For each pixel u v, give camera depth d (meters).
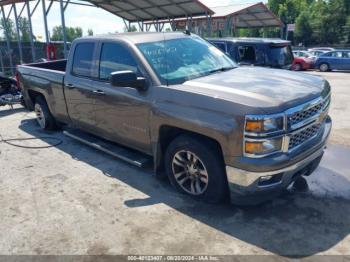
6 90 8.52
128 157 4.62
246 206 3.72
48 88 5.93
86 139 5.51
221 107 3.26
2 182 4.50
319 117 3.64
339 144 5.76
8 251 3.10
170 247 3.08
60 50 22.23
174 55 4.33
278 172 3.16
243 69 4.50
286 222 3.42
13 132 6.76
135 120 4.19
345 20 56.84
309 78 4.07
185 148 3.69
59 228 3.43
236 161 3.19
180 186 3.97
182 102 3.57
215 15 19.80
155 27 20.73
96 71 4.76
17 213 3.73
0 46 24.19
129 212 3.67
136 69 4.12
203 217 3.53
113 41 4.49
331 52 21.84
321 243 3.08
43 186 4.35
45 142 6.08
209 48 4.91
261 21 23.91
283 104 3.15
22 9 18.06
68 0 14.94
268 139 3.08
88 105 4.97
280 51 9.49
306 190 4.07
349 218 3.47
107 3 16.36
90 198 4.01
